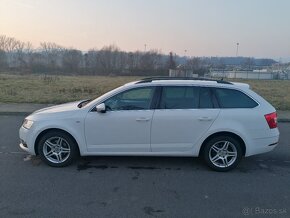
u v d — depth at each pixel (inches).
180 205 142.2
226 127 182.4
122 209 137.3
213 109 184.4
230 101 187.3
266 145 187.2
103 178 173.3
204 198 150.0
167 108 184.9
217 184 167.9
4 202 141.9
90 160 203.2
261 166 200.4
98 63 2266.2
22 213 132.0
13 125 319.0
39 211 134.0
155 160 205.9
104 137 186.1
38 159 204.4
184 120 182.9
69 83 954.7
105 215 131.6
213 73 2452.0
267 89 941.2
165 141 185.6
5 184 162.6
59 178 172.2
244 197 151.9
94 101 189.3
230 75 2443.4
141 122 183.2
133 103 186.7
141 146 186.2
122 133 184.9
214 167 187.5
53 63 2181.3
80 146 187.3
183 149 186.7
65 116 186.2
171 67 2222.0
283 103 507.8
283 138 282.7
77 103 208.5
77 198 147.4
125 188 160.2
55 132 187.8
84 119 184.4
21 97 515.8
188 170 188.9
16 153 218.1
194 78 206.5
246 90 189.8
